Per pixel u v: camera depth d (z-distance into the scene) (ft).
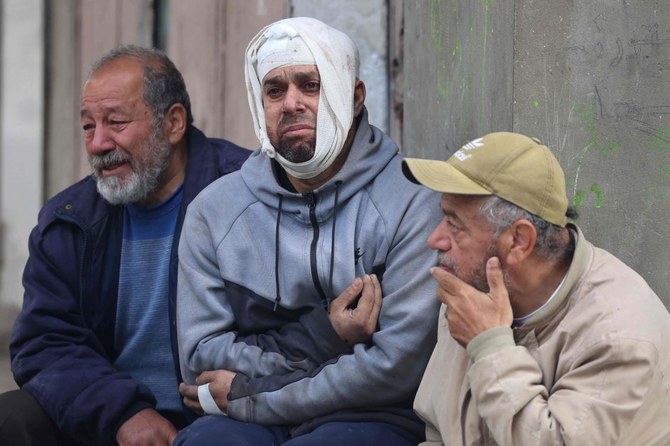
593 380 25.17
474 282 26.91
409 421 31.14
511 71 31.42
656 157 31.27
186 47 53.16
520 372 25.64
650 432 25.85
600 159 31.50
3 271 60.44
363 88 33.30
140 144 35.53
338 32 32.99
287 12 50.03
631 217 31.58
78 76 57.21
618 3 31.14
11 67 58.34
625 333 25.20
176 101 36.45
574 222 29.78
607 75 31.32
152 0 54.39
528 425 25.21
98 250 36.01
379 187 32.17
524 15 31.19
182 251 33.91
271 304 32.53
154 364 36.22
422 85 40.83
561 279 26.66
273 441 31.17
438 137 38.42
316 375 31.14
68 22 57.26
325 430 30.25
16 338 35.83
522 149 26.58
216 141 37.86
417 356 30.76
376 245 31.76
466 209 26.63
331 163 32.30
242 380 31.76
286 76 31.89
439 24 38.45
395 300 31.04
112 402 33.96
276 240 32.42
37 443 34.27
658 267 31.55
